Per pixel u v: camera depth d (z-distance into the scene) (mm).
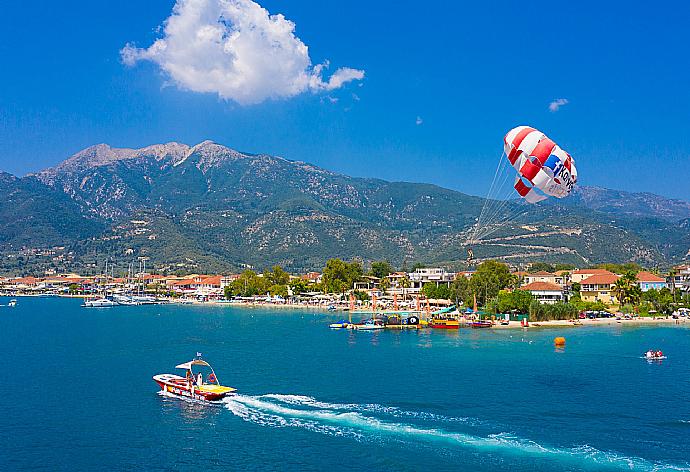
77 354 121938
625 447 58562
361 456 56781
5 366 106625
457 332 164000
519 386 85125
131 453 58625
